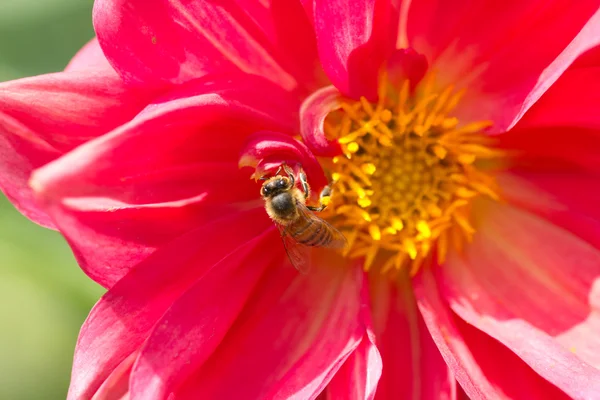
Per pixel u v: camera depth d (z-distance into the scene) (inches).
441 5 9.7
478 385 9.4
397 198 9.8
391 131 9.8
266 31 9.5
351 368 9.4
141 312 9.2
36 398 11.7
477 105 9.8
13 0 11.5
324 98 9.5
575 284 9.7
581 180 9.8
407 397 9.6
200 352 9.2
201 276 9.2
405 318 9.8
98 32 9.1
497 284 9.8
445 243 9.9
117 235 9.2
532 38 9.6
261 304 9.6
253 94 9.4
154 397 9.0
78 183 8.7
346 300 9.7
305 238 9.5
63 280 11.5
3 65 11.4
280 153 9.3
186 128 9.2
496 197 9.8
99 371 9.1
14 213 11.4
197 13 9.3
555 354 9.3
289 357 9.5
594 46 8.8
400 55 9.6
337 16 9.2
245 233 9.4
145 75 9.2
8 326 11.5
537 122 9.6
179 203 9.4
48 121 9.2
